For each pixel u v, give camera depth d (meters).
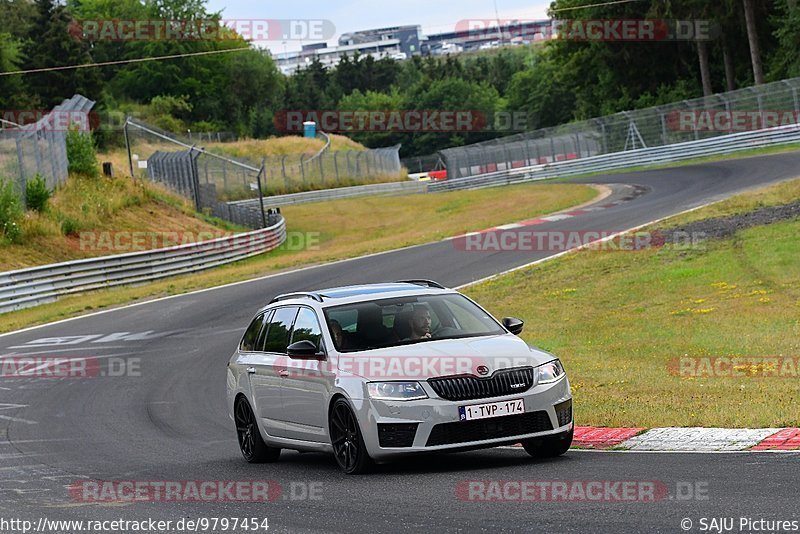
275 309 22.36
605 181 108.38
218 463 22.23
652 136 126.88
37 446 25.98
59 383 36.88
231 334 45.78
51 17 182.00
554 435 18.14
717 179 87.62
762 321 34.44
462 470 18.14
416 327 19.52
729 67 159.62
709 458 17.11
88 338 47.56
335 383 18.55
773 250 47.84
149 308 56.44
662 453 18.17
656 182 96.25
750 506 13.18
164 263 73.62
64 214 82.25
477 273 56.66
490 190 126.25
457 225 92.06
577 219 75.62
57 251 75.50
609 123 131.88
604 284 48.00
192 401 32.25
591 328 38.50
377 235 101.56
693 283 44.28
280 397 20.75
